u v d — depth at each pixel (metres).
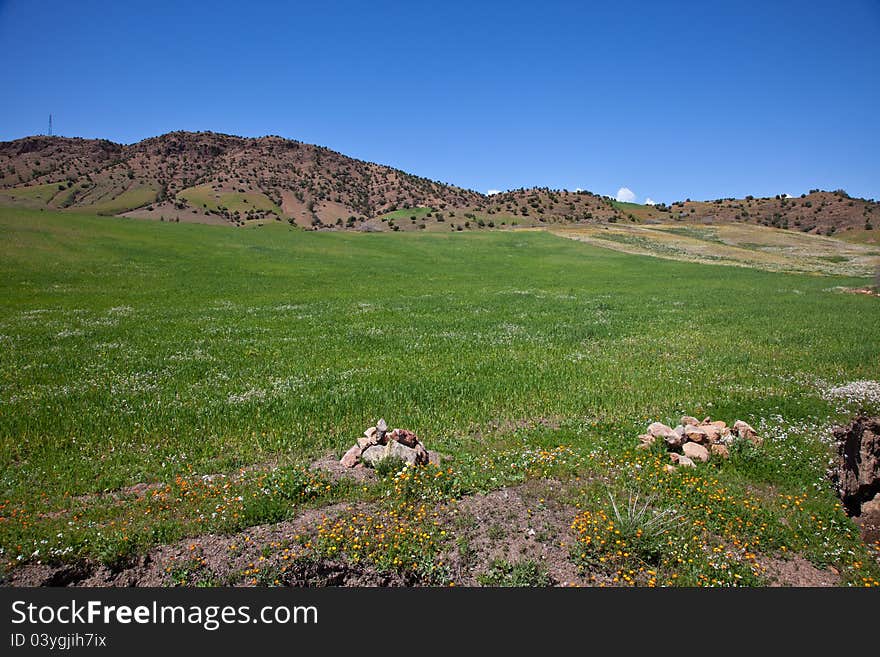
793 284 47.47
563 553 6.68
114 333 20.97
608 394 13.13
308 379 14.25
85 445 9.55
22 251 44.06
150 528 6.76
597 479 8.57
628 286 45.09
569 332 22.81
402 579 6.26
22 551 6.22
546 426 11.15
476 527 7.11
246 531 6.83
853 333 22.64
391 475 8.26
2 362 15.72
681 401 12.87
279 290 38.06
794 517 7.68
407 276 49.72
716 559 6.57
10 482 8.09
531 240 85.25
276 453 9.48
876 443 7.50
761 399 13.09
